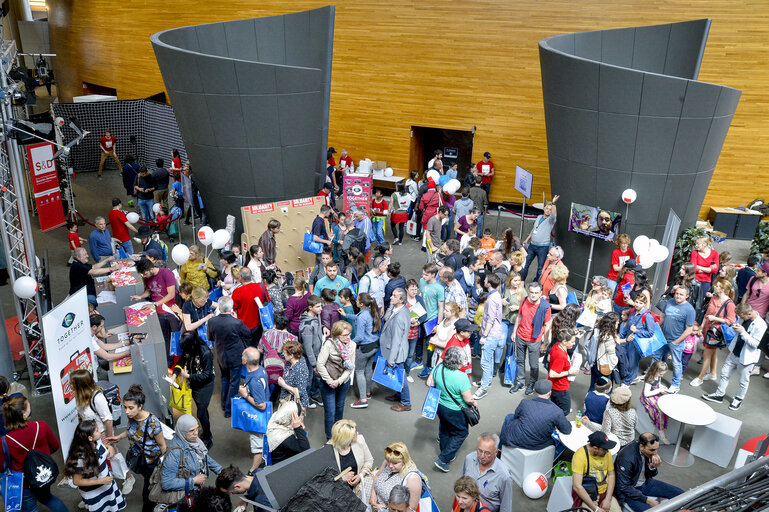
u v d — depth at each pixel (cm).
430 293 883
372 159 1852
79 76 2469
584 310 912
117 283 937
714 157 1105
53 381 641
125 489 670
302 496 417
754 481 400
